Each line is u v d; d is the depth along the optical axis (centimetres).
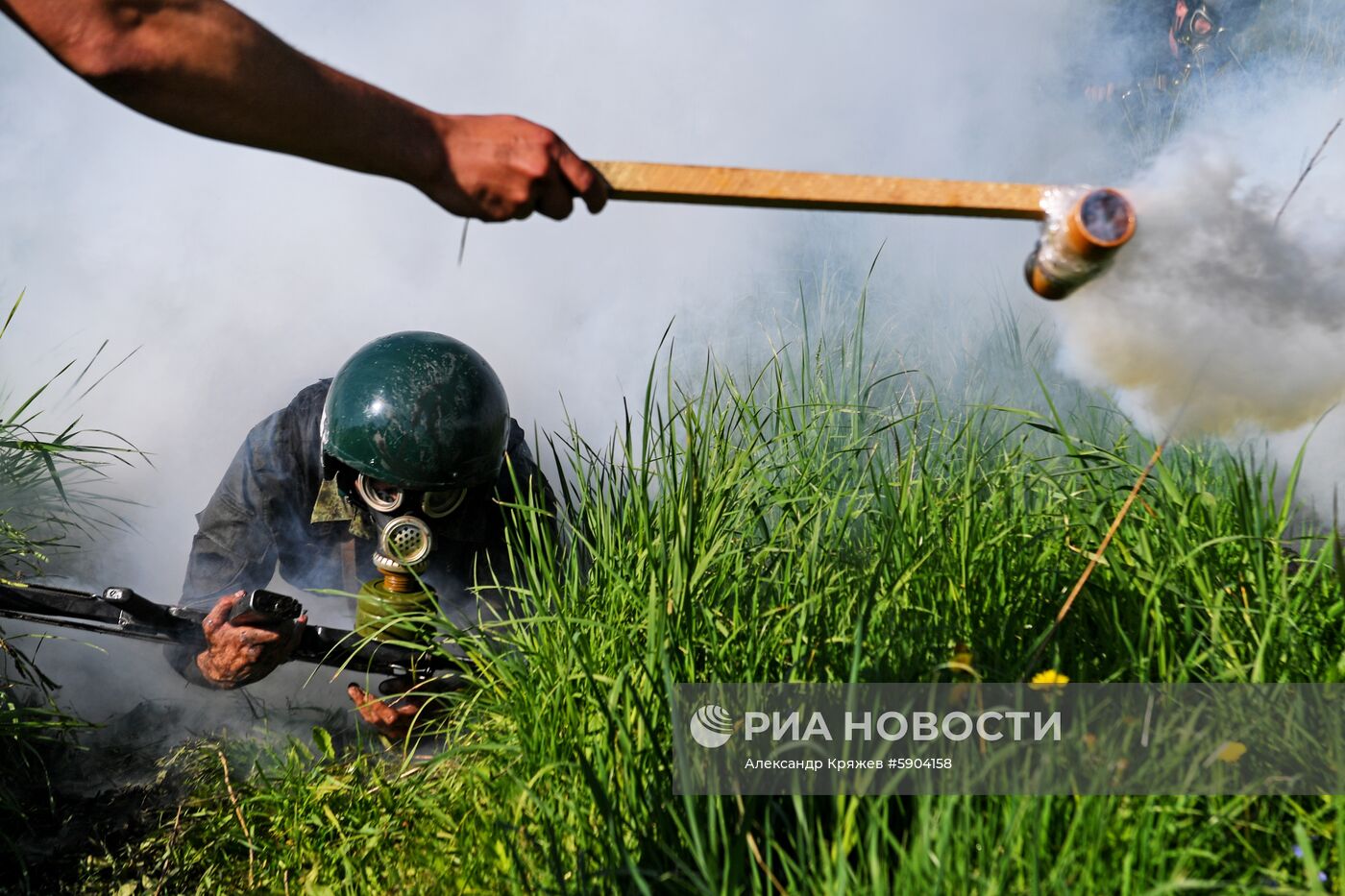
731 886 233
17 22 194
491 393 362
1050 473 355
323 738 353
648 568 322
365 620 350
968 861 220
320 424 376
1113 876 220
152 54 196
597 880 246
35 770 361
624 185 226
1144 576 294
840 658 287
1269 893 216
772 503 350
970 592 305
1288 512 320
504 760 304
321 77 206
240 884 313
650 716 280
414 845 300
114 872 326
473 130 217
